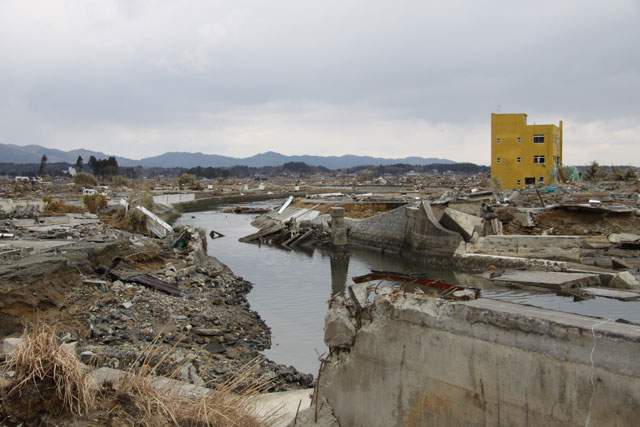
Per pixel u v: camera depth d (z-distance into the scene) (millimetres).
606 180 90750
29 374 5742
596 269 31109
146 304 20609
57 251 24250
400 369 6164
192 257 32500
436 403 5844
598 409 4660
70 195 89375
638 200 51188
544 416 5000
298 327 22031
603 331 4637
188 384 9156
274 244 53125
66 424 5594
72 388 5887
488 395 5402
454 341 5645
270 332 21156
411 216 43969
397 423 6230
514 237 36438
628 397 4473
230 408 6906
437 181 154750
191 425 6312
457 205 43031
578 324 4844
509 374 5230
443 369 5754
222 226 70500
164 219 66750
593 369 4684
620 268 31141
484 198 53031
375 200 70688
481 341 5426
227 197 122875
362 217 62719
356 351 6645
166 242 37906
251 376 13945
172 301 21938
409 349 6059
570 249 34625
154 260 30750
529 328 5086
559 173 82000
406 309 6070
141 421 5965
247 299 27500
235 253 46812
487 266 35500
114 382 6777
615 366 4547
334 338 6914
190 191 133125
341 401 6836
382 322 6336
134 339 16562
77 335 16062
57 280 20344
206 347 17250
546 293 27219
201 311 21578
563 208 43969
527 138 78438
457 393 5648
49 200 55062
